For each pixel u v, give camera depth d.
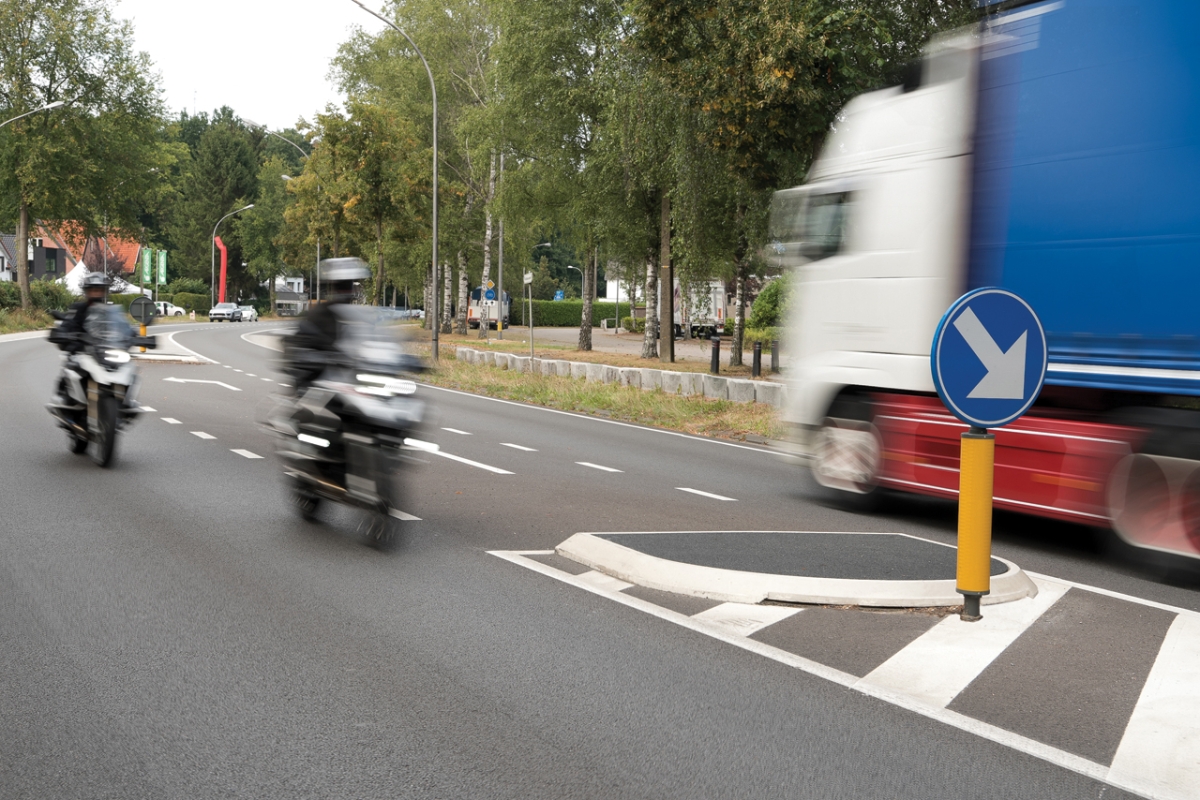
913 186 9.24
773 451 14.70
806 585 6.48
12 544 7.56
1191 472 7.16
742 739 4.34
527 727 4.42
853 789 3.89
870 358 9.77
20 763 3.99
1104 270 7.55
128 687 4.80
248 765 4.00
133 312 29.11
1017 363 6.14
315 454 7.94
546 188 37.12
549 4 33.22
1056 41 7.87
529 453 13.59
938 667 5.30
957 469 9.02
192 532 8.07
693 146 23.45
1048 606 6.51
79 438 11.60
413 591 6.54
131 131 55.59
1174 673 5.27
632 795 3.81
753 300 44.59
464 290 59.38
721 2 16.88
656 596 6.57
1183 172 7.08
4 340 41.56
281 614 5.99
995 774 4.05
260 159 120.12
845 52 16.19
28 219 56.03
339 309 7.97
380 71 52.44
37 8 52.25
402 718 4.50
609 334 74.25
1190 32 7.02
